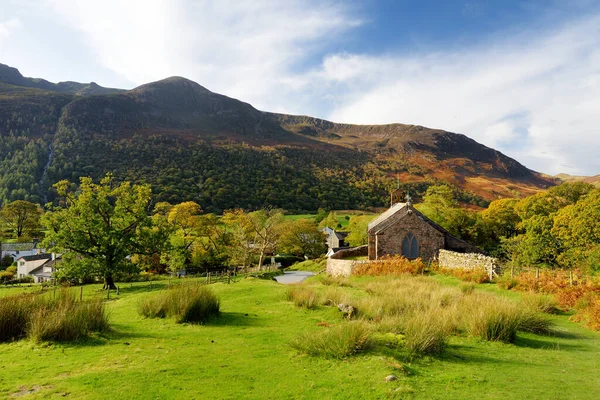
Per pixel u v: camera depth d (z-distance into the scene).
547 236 44.56
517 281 20.94
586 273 26.09
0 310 10.27
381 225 36.62
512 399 6.41
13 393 6.34
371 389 6.67
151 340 10.12
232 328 11.74
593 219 41.53
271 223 67.19
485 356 9.20
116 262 38.16
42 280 57.59
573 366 8.65
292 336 10.62
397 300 14.23
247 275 42.09
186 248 60.53
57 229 38.34
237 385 6.87
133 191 41.88
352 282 23.20
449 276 26.30
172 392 6.48
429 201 59.00
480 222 59.34
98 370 7.57
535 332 12.11
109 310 15.05
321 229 98.06
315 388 6.74
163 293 14.42
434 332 9.43
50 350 8.97
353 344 8.79
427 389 6.78
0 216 91.75
